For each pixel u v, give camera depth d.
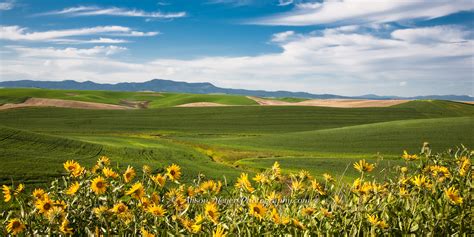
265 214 3.45
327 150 52.97
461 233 3.41
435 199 3.62
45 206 3.46
